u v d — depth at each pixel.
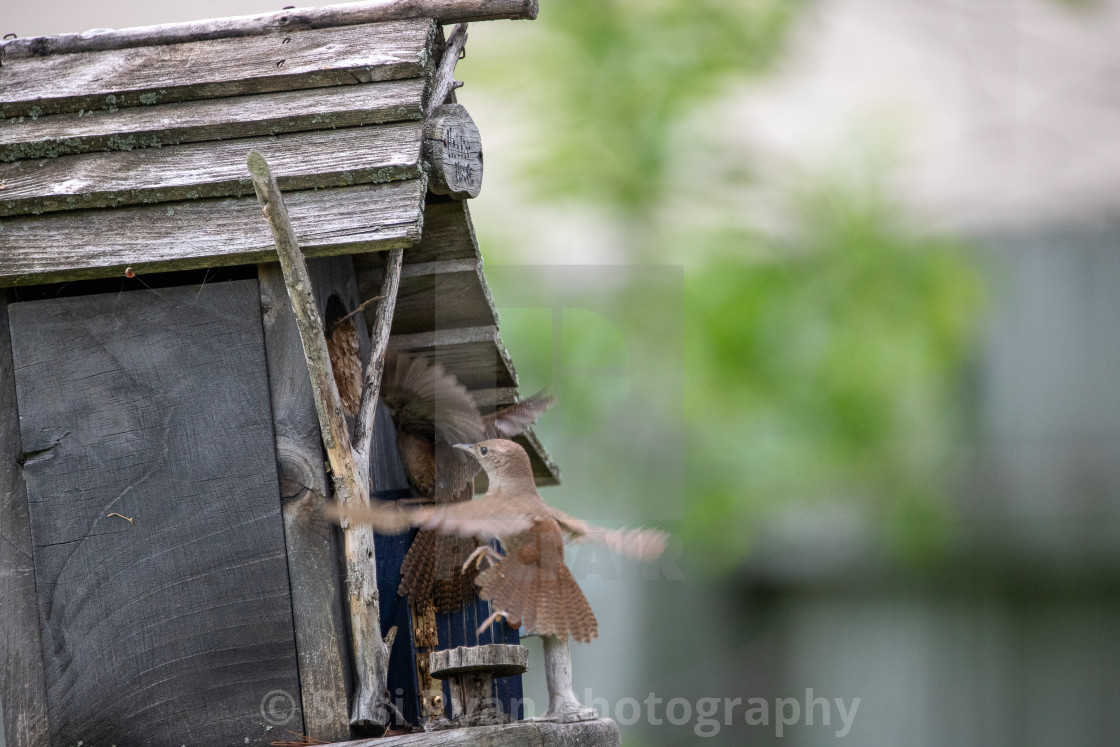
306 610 8.74
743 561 18.16
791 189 18.28
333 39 9.62
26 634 8.85
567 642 9.38
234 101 9.38
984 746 19.41
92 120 9.38
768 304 17.05
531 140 17.73
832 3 21.05
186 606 8.80
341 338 10.23
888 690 19.50
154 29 9.82
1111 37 21.52
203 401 8.95
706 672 19.52
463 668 8.85
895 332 17.47
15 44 9.83
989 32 21.36
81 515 8.92
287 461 8.87
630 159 17.58
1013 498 19.58
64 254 8.92
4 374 9.05
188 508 8.88
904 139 19.17
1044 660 19.48
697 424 16.48
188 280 9.27
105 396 8.99
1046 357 20.17
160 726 8.72
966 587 19.61
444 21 9.75
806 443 16.98
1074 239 20.55
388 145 9.08
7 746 8.74
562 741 8.73
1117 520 19.45
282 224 8.05
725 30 18.31
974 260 19.05
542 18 18.36
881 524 18.30
